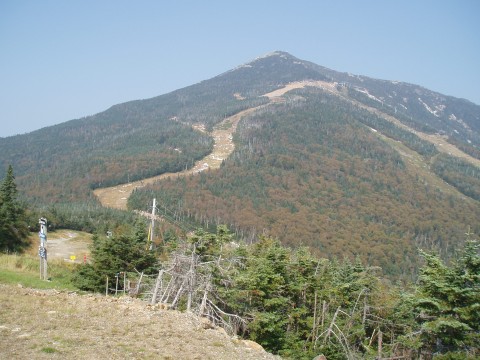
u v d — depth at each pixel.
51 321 11.00
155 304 15.12
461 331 17.27
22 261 27.05
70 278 26.31
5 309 11.52
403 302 20.89
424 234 112.69
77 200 138.50
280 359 11.93
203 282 17.64
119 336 10.66
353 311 22.34
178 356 9.97
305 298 23.34
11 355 8.41
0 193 45.88
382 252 92.19
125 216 87.00
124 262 26.28
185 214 110.62
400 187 151.50
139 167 179.75
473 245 17.83
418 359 19.86
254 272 20.67
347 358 19.56
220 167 165.62
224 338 12.43
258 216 112.75
